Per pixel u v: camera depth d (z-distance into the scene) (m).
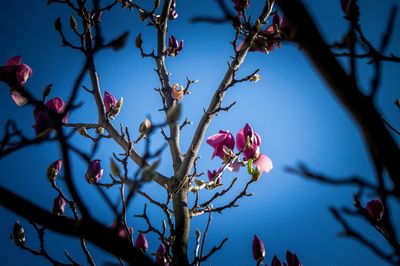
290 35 1.95
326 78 1.91
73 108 2.10
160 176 2.97
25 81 2.79
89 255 2.76
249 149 3.02
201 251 2.88
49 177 2.83
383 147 1.95
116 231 2.22
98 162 2.91
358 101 1.91
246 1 2.87
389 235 2.24
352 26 2.08
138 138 2.91
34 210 2.18
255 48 2.96
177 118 2.19
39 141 2.27
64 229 2.18
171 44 3.21
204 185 2.98
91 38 2.93
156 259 2.92
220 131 3.04
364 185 2.11
